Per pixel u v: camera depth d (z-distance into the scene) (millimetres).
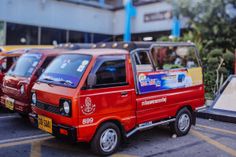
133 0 17781
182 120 6508
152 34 17078
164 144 5996
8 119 7676
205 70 10594
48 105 5234
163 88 5984
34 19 15031
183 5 12781
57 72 5543
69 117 4793
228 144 6086
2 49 9766
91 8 17484
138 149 5672
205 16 12445
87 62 5164
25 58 7590
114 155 5297
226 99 8562
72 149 5586
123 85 5316
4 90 7473
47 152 5422
